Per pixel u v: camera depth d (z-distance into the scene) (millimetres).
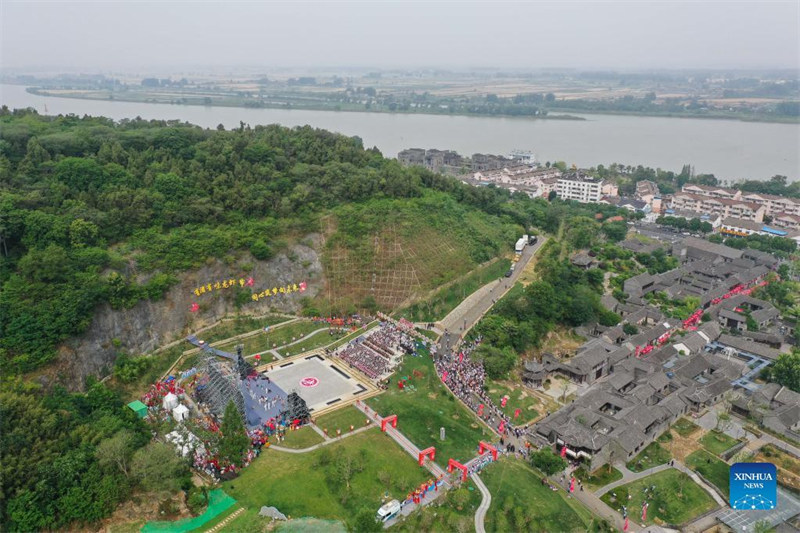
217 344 136250
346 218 167375
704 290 185250
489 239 185750
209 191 160125
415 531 83750
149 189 151500
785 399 123062
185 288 138125
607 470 102812
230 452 93438
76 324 114812
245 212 158750
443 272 164000
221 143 182250
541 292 151875
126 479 86438
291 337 141625
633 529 88812
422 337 140625
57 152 157125
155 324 131250
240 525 83438
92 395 105375
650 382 126500
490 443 106000
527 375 129375
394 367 128750
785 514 92188
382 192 184000
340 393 119000
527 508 89375
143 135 178000
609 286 184875
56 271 117562
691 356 141000
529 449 105312
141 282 132125
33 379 105062
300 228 160500
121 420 100125
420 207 182250
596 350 136500
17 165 148125
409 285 157125
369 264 159375
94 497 82562
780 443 113312
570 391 127750
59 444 88688
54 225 127125
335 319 149500
